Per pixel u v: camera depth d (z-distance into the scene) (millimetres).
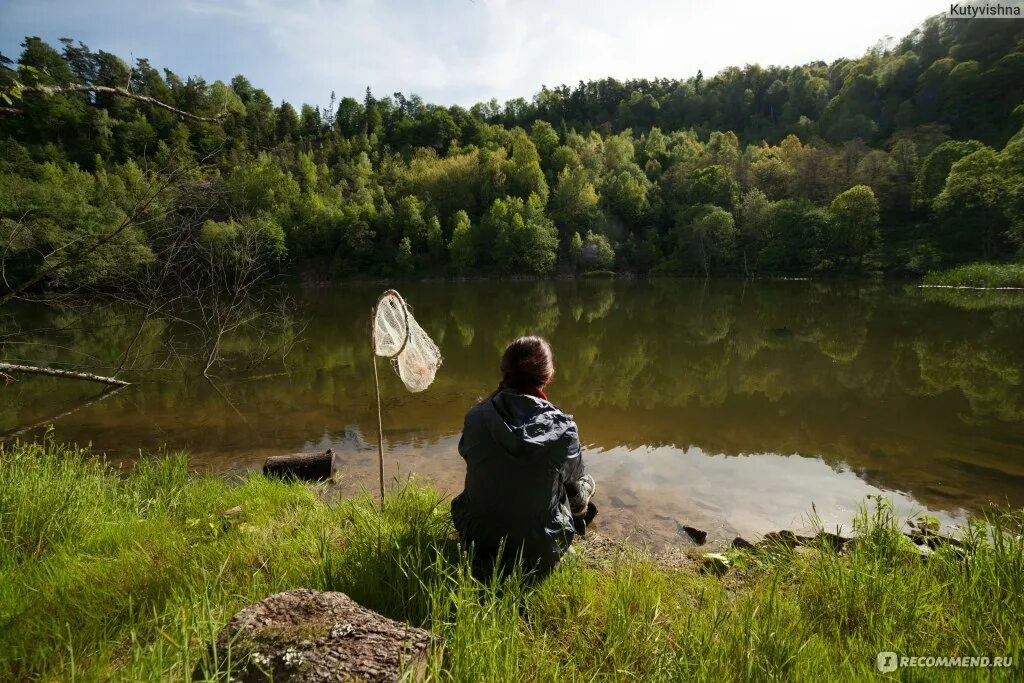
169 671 1436
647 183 73938
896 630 2020
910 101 79562
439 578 2100
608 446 6211
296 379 10250
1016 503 4598
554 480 2244
